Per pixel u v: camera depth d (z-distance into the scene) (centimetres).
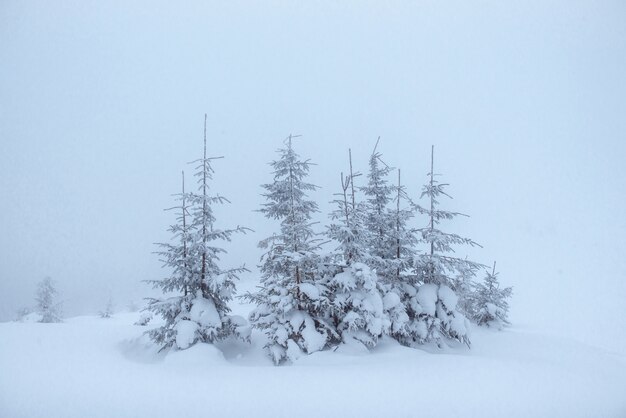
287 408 796
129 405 820
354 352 1391
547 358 1489
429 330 1586
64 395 884
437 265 1652
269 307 1535
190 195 1459
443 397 861
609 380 1076
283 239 1559
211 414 770
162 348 1432
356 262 1499
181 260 1470
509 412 784
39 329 1769
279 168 1605
